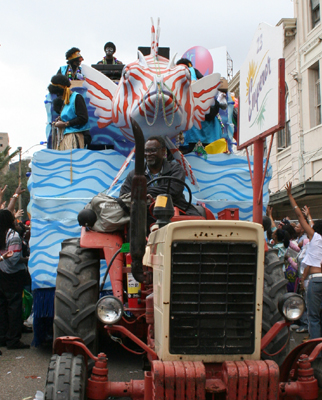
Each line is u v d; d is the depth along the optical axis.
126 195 4.12
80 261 4.02
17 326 5.80
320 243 5.55
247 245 2.64
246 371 2.51
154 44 5.84
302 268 5.96
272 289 3.80
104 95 6.08
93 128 6.63
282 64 3.88
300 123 17.81
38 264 5.35
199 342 2.62
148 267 3.36
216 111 6.78
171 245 2.60
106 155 5.82
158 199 3.08
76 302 3.75
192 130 6.75
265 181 5.89
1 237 5.70
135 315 3.86
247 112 4.83
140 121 5.34
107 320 2.78
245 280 2.65
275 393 2.52
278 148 20.03
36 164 5.65
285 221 8.18
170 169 4.22
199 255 2.61
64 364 2.79
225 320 2.63
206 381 2.57
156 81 5.14
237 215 4.03
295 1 18.20
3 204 6.88
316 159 16.75
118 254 4.05
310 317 5.52
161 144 4.22
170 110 5.18
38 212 5.52
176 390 2.46
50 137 7.16
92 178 5.72
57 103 6.52
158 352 2.73
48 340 5.59
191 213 4.15
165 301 2.60
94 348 3.68
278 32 3.96
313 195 13.62
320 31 16.42
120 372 4.63
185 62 7.67
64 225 5.49
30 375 4.62
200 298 2.62
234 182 5.99
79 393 2.62
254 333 2.64
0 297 5.94
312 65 17.17
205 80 6.15
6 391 4.14
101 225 4.14
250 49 4.74
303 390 2.78
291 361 3.01
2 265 5.75
